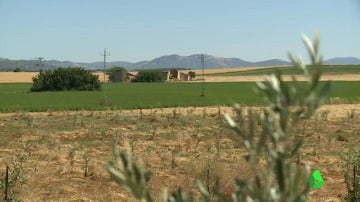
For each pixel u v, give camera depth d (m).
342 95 82.50
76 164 21.12
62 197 16.22
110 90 105.88
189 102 65.06
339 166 19.48
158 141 30.08
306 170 1.46
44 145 27.64
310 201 15.37
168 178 17.80
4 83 152.62
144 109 57.38
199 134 33.12
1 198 11.77
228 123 1.55
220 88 114.75
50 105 57.56
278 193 1.45
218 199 1.71
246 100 66.38
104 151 25.98
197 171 17.09
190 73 189.50
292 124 1.43
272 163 1.46
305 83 1.40
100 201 16.16
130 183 1.50
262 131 1.49
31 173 18.11
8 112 52.03
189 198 1.61
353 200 11.32
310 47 1.40
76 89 108.31
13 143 28.67
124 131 35.03
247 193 1.49
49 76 108.31
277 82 1.42
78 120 41.72
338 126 37.50
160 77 168.25
